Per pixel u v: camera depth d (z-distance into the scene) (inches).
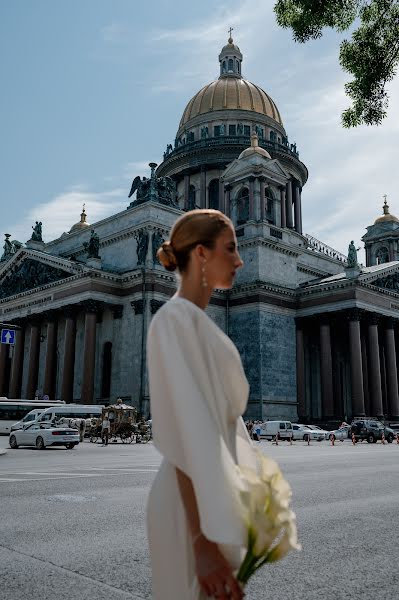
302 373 3287.4
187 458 107.1
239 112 4591.5
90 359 2920.8
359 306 3129.9
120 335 3024.1
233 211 3592.5
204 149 4439.0
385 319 3385.8
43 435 1685.5
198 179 4475.9
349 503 577.9
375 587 293.9
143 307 2918.3
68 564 331.9
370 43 1015.0
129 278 3034.0
